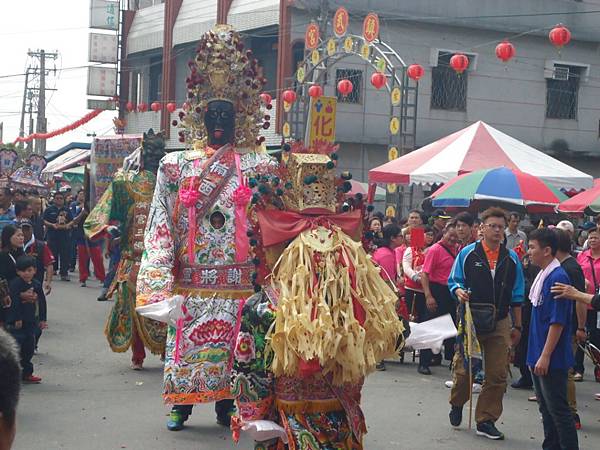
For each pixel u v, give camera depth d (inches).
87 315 561.0
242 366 176.6
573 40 1217.4
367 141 1139.9
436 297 406.3
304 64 978.1
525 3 1187.3
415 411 334.0
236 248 278.5
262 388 176.7
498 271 292.8
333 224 180.7
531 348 261.4
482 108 1183.6
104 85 1483.8
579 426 319.9
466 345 290.7
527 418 330.6
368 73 1138.7
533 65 1203.2
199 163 278.7
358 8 1120.2
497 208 296.8
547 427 270.8
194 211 276.1
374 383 387.9
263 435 172.1
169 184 277.9
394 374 412.5
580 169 1261.1
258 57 1227.2
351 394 179.0
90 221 421.7
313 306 168.2
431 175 569.9
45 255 455.8
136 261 394.0
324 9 992.9
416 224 451.8
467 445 287.3
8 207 523.8
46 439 278.7
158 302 241.8
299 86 991.6
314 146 186.9
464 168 559.2
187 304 276.7
